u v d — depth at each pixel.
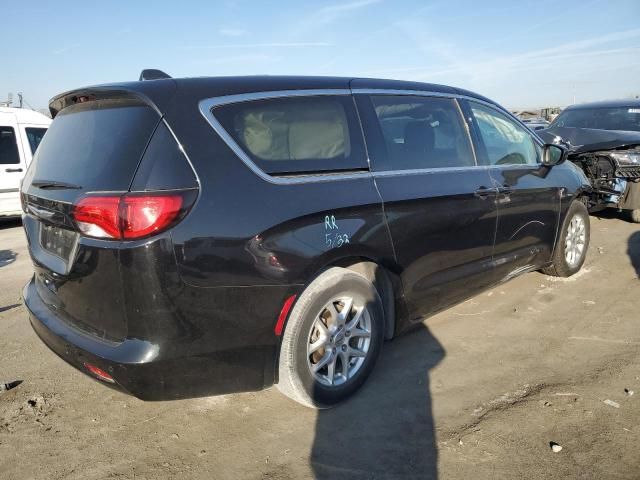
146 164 2.21
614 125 8.23
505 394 2.96
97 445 2.57
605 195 7.23
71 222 2.32
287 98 2.72
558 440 2.53
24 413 2.86
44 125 9.29
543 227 4.39
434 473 2.32
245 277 2.33
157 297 2.16
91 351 2.29
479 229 3.61
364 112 3.05
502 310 4.27
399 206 2.98
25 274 5.72
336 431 2.64
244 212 2.34
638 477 2.27
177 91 2.39
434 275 3.31
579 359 3.38
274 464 2.41
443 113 3.59
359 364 2.92
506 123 4.20
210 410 2.87
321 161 2.74
